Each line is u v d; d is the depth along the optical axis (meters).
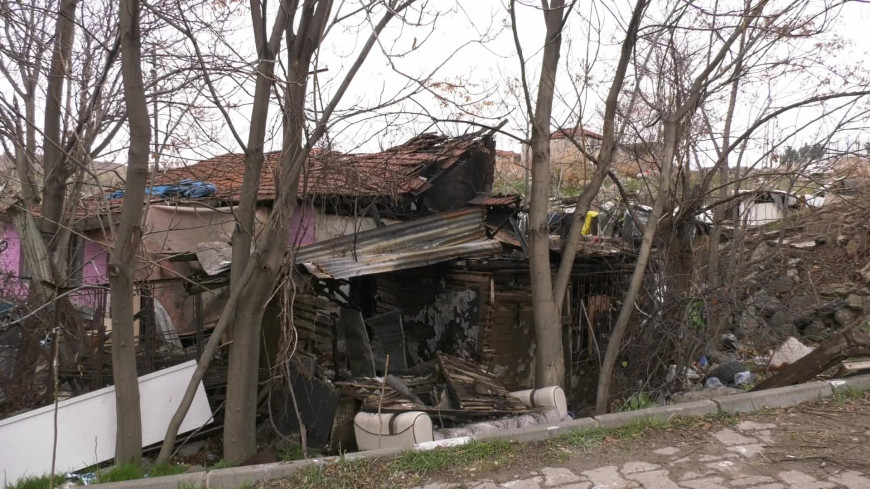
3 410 6.39
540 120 7.21
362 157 8.93
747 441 4.96
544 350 7.18
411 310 9.44
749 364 9.24
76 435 6.00
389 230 7.97
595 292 10.26
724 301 8.97
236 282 5.92
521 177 16.95
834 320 10.97
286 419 7.26
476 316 8.31
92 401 6.16
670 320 8.66
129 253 5.25
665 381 8.52
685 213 8.93
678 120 7.76
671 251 9.09
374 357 7.62
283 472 4.65
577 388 9.80
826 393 5.99
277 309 7.86
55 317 6.39
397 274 9.67
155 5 7.15
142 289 7.18
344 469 4.65
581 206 7.48
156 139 6.58
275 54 5.93
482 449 4.88
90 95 7.75
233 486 4.51
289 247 7.29
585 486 4.28
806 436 5.00
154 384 6.68
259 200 9.62
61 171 7.96
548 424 5.46
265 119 5.95
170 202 9.34
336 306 7.91
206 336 8.59
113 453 6.17
